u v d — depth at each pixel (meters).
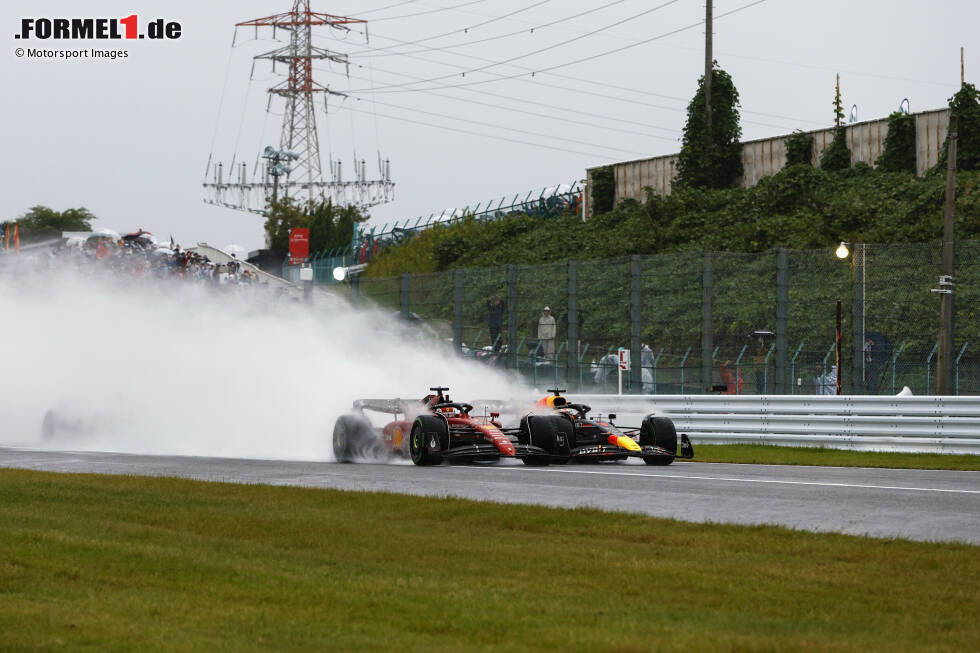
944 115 159.75
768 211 158.75
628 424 88.12
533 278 113.25
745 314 107.44
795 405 80.94
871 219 142.75
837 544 34.97
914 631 24.59
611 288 113.94
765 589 28.83
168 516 40.69
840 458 71.12
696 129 185.38
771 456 72.88
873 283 110.00
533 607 26.53
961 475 57.75
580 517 40.00
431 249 195.88
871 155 168.75
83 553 32.94
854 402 78.25
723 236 153.62
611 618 25.55
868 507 43.78
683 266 112.69
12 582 29.05
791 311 107.44
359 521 39.75
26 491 47.22
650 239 160.38
